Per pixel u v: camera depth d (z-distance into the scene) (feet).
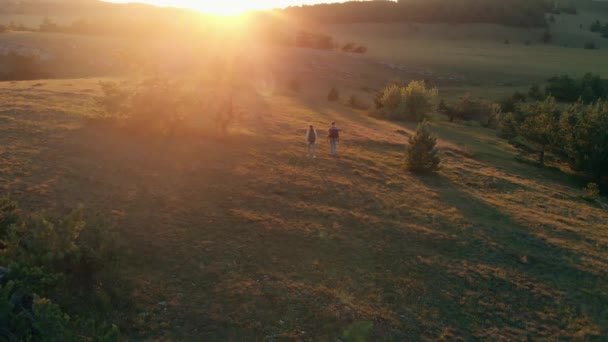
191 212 47.80
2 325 22.97
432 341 34.37
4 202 35.55
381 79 293.43
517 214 63.98
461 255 48.32
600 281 46.44
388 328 34.88
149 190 51.03
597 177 99.30
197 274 37.81
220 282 37.22
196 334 31.17
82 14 602.85
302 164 71.77
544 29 611.06
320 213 53.31
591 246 55.77
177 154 65.21
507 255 49.83
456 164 92.17
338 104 186.50
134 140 67.82
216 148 71.51
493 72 332.60
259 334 32.17
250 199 53.93
